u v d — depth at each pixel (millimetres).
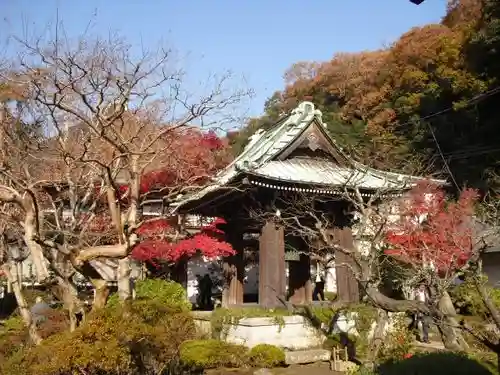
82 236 14047
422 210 20250
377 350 13109
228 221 21125
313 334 17031
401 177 20453
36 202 10945
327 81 49344
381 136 34906
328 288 29688
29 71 12656
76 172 17094
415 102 38156
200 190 19828
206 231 21438
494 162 31875
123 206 17625
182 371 12938
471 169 33094
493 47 32188
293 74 55812
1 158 14320
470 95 34969
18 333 13461
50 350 8734
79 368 8516
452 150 36094
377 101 41438
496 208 21516
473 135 35594
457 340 13617
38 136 16188
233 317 16828
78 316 11172
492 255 27219
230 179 17094
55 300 20469
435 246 18312
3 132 14656
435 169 31250
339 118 42375
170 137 18125
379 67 44188
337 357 15055
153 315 10586
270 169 17859
